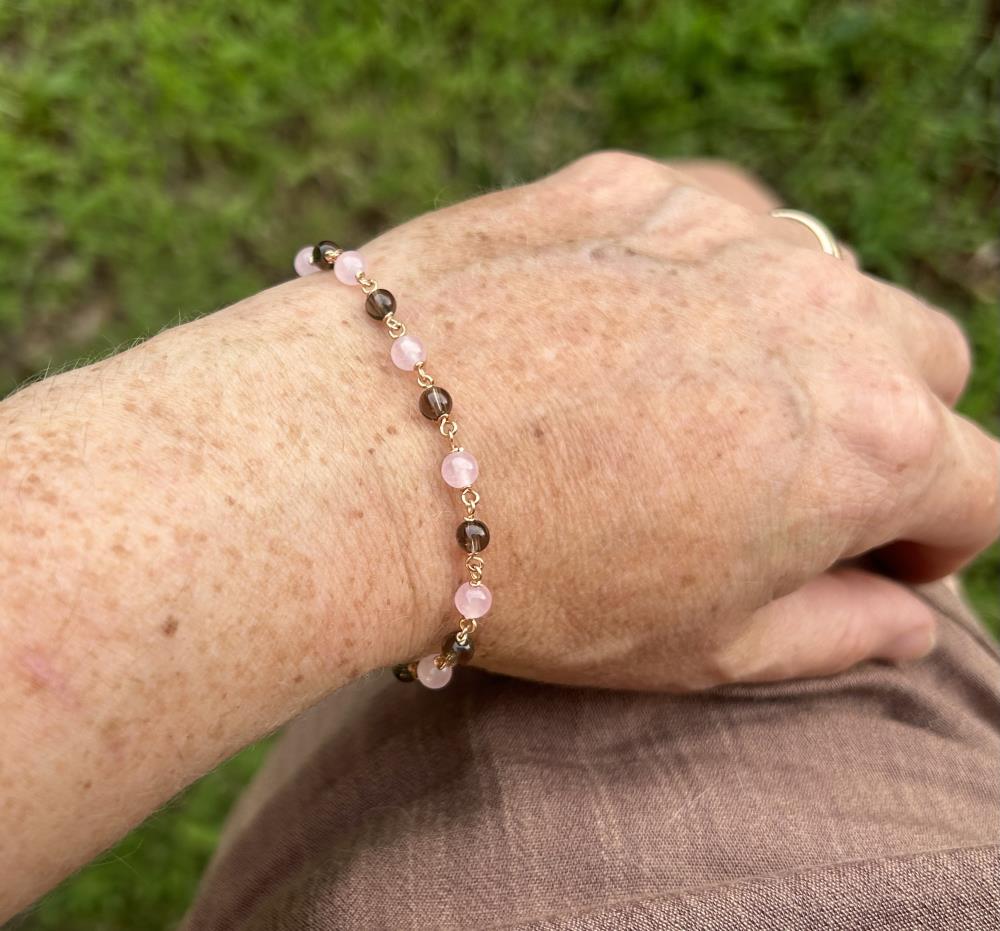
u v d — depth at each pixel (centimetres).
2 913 12
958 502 18
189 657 13
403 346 15
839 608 18
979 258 38
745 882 15
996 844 15
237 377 15
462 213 18
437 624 16
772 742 18
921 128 39
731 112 39
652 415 16
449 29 39
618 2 40
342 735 19
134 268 37
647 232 18
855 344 17
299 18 38
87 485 12
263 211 38
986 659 21
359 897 15
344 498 14
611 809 16
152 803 13
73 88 37
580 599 16
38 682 12
